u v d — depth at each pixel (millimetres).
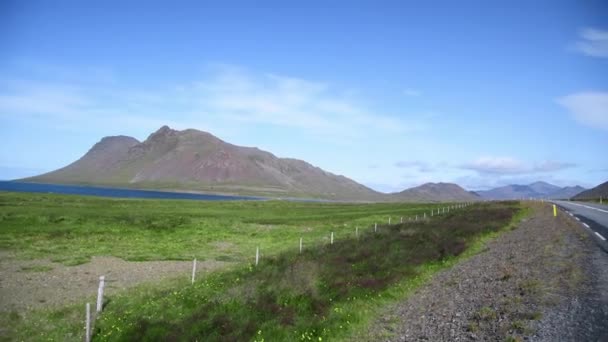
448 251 29797
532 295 15578
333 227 64562
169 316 19625
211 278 27328
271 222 71750
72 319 20453
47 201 88875
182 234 56812
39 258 36969
